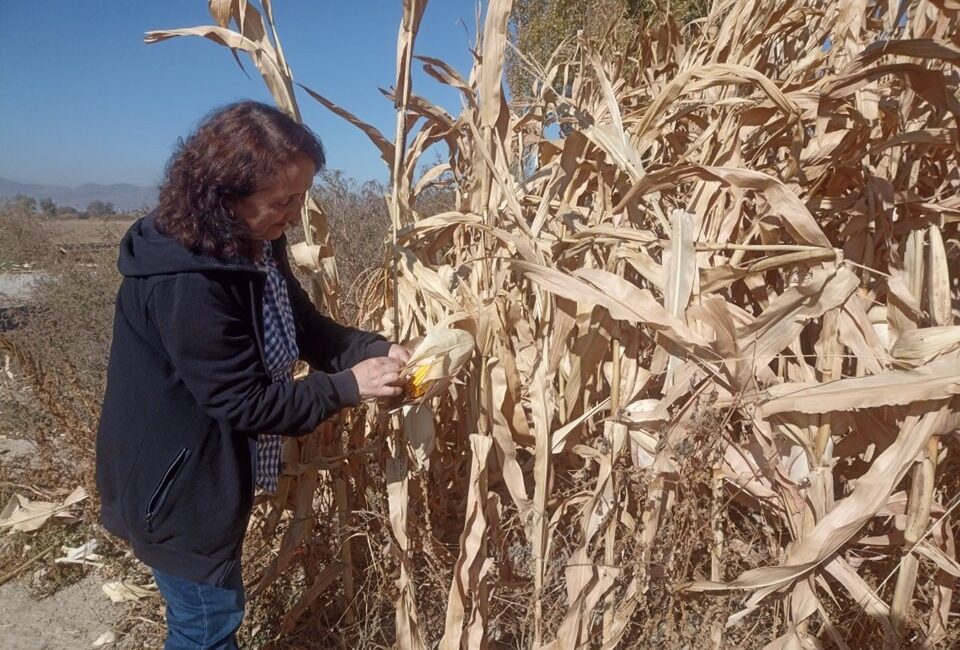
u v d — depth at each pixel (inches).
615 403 72.7
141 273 53.9
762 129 81.2
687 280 65.3
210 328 53.9
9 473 113.3
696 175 66.7
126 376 56.7
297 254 79.9
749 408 64.5
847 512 59.6
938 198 82.7
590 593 69.8
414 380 66.0
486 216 80.5
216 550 59.7
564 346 73.5
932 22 82.7
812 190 80.7
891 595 71.6
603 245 78.0
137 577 95.8
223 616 62.0
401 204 87.4
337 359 72.2
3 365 152.6
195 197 53.9
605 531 76.4
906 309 65.1
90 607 96.3
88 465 98.0
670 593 66.4
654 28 114.4
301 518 78.2
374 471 81.1
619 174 85.6
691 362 67.1
